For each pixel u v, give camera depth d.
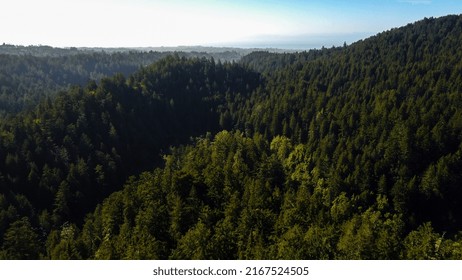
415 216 82.00
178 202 67.38
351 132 116.88
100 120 134.00
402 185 83.19
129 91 161.88
